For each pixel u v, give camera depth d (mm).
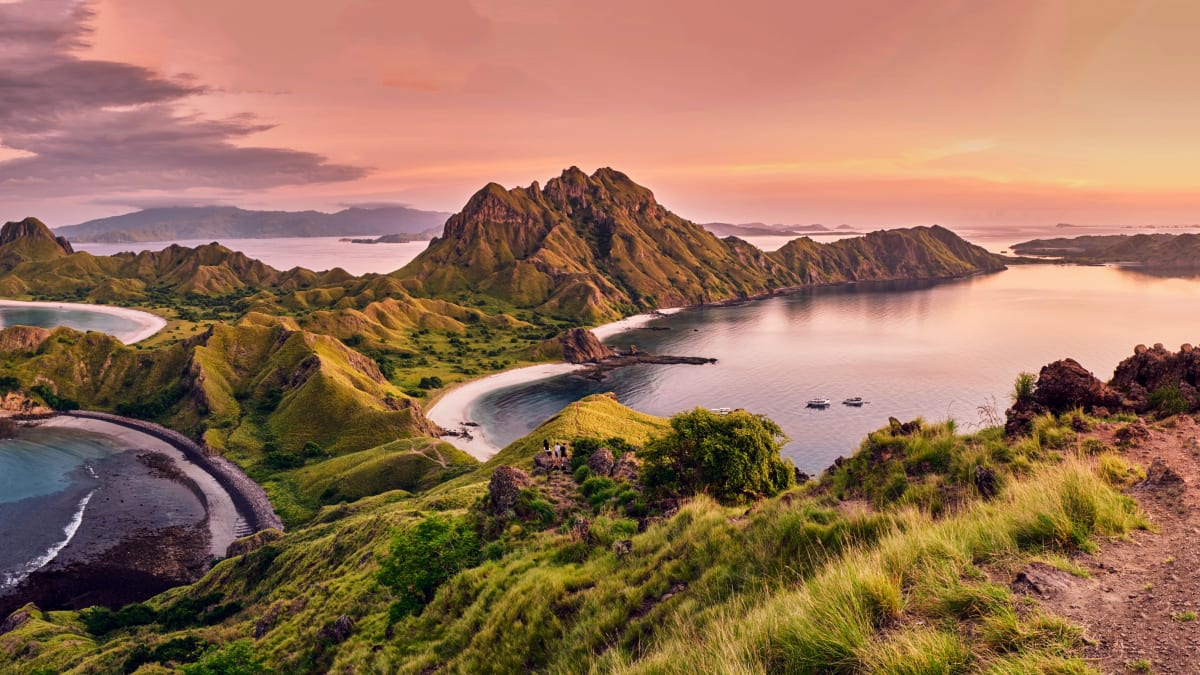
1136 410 13922
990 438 14141
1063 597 7070
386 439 165000
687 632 10125
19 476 142875
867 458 15148
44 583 94688
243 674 29953
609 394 156625
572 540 21656
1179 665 5445
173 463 153250
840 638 7324
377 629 27281
